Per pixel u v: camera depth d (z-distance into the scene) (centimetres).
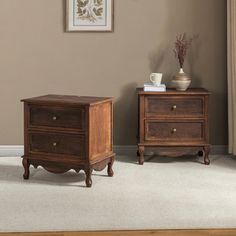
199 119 537
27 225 371
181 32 568
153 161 550
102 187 458
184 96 533
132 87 574
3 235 353
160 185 464
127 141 579
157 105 534
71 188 455
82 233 357
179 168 522
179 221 379
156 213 395
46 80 572
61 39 568
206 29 568
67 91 573
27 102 471
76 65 571
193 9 566
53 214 392
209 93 532
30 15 564
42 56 569
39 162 473
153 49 570
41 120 469
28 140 476
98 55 570
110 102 487
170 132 537
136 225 371
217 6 566
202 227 369
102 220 380
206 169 518
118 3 564
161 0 566
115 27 567
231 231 362
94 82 573
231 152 565
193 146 538
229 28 557
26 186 460
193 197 432
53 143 466
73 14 564
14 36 566
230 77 560
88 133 453
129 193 442
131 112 577
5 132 575
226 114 577
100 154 474
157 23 567
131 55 571
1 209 402
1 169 516
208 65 571
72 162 460
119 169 517
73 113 457
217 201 422
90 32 567
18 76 570
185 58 570
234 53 554
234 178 487
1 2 561
